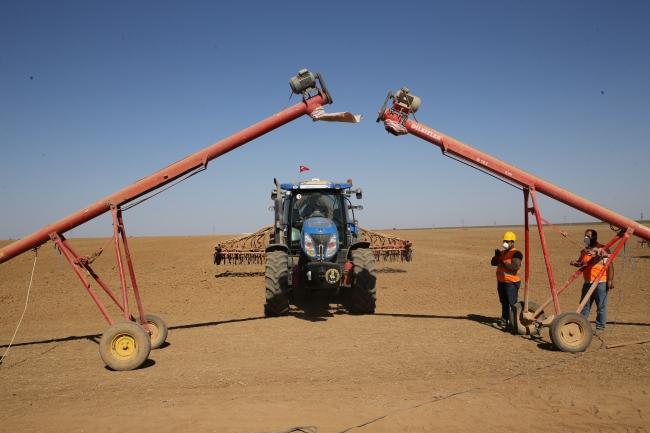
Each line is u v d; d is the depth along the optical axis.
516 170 8.02
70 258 7.73
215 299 13.84
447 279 17.27
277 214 11.62
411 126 8.28
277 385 5.78
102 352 6.77
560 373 6.03
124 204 8.00
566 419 4.50
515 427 4.34
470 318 10.16
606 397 5.05
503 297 8.93
